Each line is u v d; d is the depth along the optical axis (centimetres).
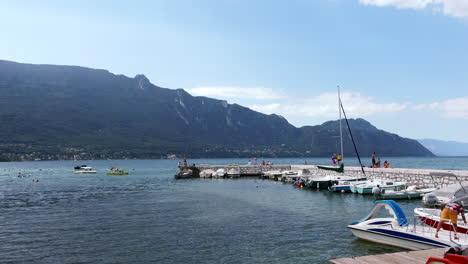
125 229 2461
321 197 4122
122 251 1922
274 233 2284
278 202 3741
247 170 8506
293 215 2933
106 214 3109
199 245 2023
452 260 1020
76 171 11950
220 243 2059
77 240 2161
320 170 6700
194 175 8456
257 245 2008
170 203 3803
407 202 3453
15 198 4478
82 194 4925
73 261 1758
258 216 2909
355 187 4347
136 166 19612
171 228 2477
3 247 2014
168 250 1931
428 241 1714
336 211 3105
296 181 5806
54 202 4028
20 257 1825
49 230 2456
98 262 1744
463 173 3538
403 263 1360
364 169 5159
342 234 2225
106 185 6544
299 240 2100
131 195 4719
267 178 7531
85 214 3123
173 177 9094
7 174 11131
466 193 2756
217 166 8962
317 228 2417
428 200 2883
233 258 1780
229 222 2666
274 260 1741
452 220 1702
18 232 2400
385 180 4259
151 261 1752
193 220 2766
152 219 2833
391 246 1891
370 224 2027
